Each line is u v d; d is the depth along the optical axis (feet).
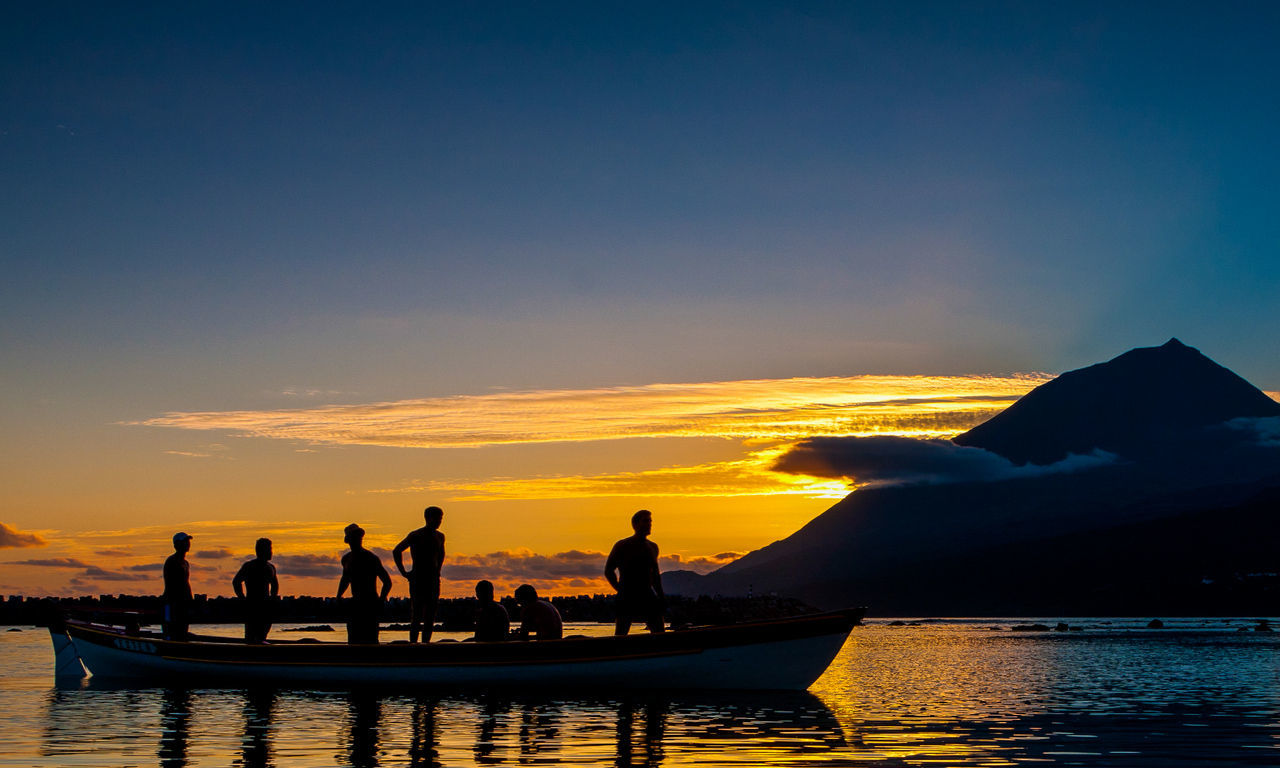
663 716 51.93
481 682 63.87
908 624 500.74
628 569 61.93
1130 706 60.64
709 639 61.82
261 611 68.95
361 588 66.13
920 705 60.03
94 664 76.18
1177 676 89.71
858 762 38.37
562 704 57.41
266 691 66.33
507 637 67.10
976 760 38.96
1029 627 393.91
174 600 71.97
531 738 44.16
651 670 62.44
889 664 112.47
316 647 66.85
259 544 69.72
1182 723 51.52
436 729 47.03
